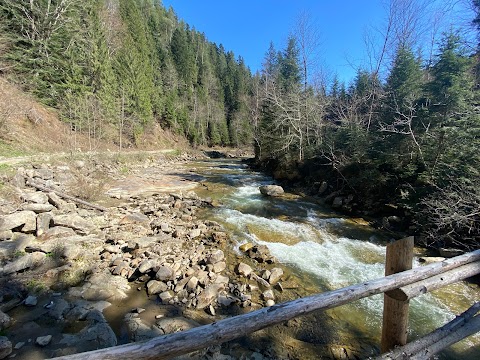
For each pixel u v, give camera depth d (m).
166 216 8.46
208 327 1.51
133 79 27.81
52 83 17.89
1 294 3.81
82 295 4.06
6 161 9.63
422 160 8.26
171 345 1.38
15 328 3.29
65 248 5.02
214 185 14.39
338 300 1.85
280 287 4.67
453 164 7.23
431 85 8.93
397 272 2.15
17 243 4.93
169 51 46.53
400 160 9.51
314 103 16.53
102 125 20.66
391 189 9.41
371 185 9.82
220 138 45.59
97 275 4.61
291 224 8.35
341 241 7.24
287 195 12.51
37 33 17.31
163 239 6.33
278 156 17.77
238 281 4.83
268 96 19.39
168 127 36.88
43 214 5.89
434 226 7.03
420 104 9.90
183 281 4.54
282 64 25.55
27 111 14.16
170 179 15.30
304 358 3.19
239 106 48.59
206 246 6.30
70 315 3.61
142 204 9.59
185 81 45.78
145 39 36.09
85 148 17.78
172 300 4.11
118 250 5.54
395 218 8.32
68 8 19.50
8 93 13.95
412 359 2.06
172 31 57.06
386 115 11.79
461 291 4.74
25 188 7.86
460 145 7.34
